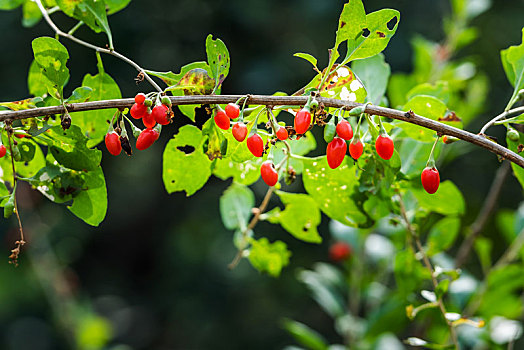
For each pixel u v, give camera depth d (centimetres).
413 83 125
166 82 100
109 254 344
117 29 271
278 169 104
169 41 288
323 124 96
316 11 271
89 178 100
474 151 271
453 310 112
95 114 106
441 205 107
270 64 276
